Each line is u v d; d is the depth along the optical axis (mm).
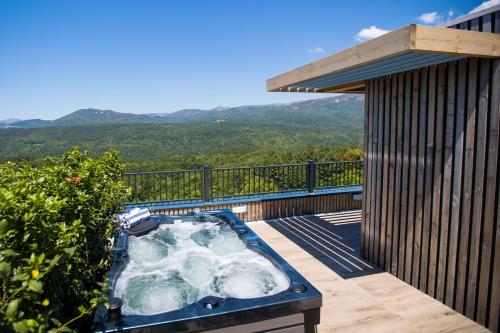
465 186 2910
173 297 2869
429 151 3256
